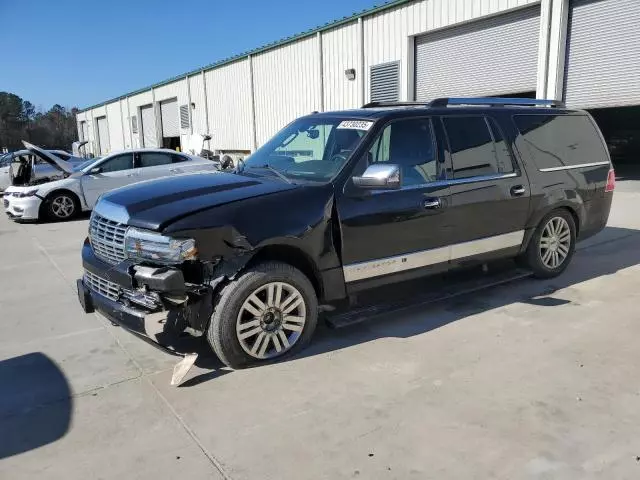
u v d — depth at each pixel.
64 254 8.15
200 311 3.62
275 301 3.90
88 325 4.89
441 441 2.95
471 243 4.98
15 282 6.51
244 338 3.79
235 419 3.22
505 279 5.58
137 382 3.72
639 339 4.25
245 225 3.70
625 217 9.70
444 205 4.68
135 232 3.69
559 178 5.64
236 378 3.73
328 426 3.12
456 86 15.16
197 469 2.76
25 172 12.19
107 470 2.77
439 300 5.27
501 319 4.74
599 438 2.95
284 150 4.97
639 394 3.41
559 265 5.93
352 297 4.41
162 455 2.89
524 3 12.91
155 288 3.47
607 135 24.92
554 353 4.02
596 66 12.27
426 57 15.83
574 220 6.00
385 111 4.70
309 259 4.01
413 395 3.45
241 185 4.14
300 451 2.89
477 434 3.01
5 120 81.75
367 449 2.89
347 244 4.17
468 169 4.92
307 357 4.05
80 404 3.44
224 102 27.45
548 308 4.99
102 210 4.10
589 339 4.27
